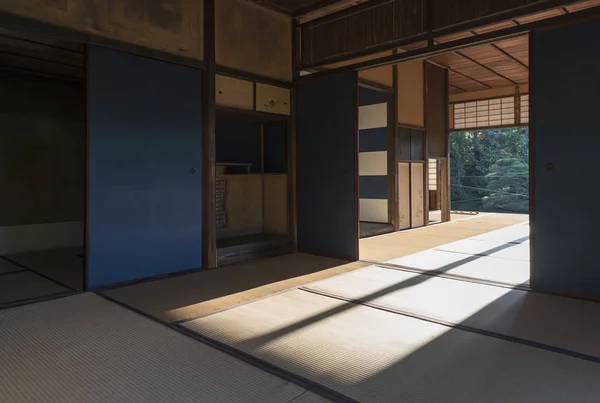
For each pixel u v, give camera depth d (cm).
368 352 213
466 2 356
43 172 511
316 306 288
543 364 199
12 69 469
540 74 319
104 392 176
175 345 223
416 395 172
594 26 296
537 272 325
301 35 489
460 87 951
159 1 365
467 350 215
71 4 312
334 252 464
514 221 835
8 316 268
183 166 386
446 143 831
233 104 430
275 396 172
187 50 385
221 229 504
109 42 332
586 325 250
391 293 320
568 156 309
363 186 745
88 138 325
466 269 404
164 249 375
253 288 335
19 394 174
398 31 402
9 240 485
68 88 532
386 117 708
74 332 241
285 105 488
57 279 362
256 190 539
